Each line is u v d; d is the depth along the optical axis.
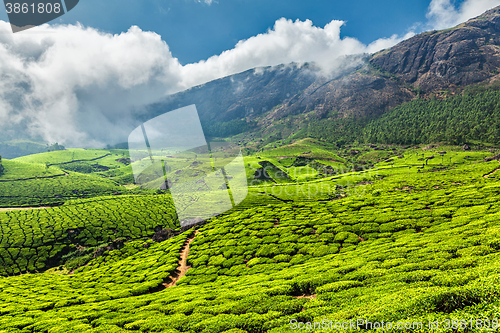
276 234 48.44
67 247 79.19
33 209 110.00
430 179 94.62
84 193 155.12
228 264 40.50
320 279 22.78
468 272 15.40
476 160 127.00
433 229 37.69
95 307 28.42
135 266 50.56
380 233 41.75
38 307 32.38
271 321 16.72
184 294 29.27
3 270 67.25
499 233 23.95
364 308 14.42
